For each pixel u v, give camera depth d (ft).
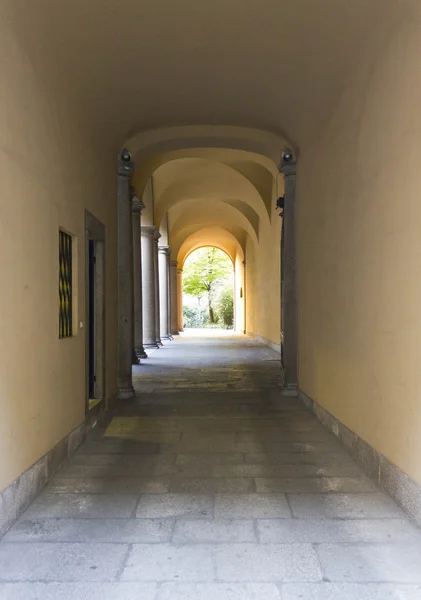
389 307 14.44
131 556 11.28
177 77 22.15
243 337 89.97
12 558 11.20
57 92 17.02
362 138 16.84
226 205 78.28
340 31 16.67
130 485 15.78
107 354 26.48
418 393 12.48
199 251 155.84
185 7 16.93
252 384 35.29
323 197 22.88
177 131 28.68
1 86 12.26
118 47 18.90
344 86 18.71
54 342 16.66
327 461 18.08
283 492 15.08
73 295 19.75
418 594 9.77
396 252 13.89
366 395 16.67
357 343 17.71
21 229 13.57
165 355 55.93
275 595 9.73
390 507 13.88
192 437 21.50
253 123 27.76
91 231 22.72
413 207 12.74
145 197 58.65
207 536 12.23
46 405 15.75
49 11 14.71
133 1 16.35
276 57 20.17
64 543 11.89
